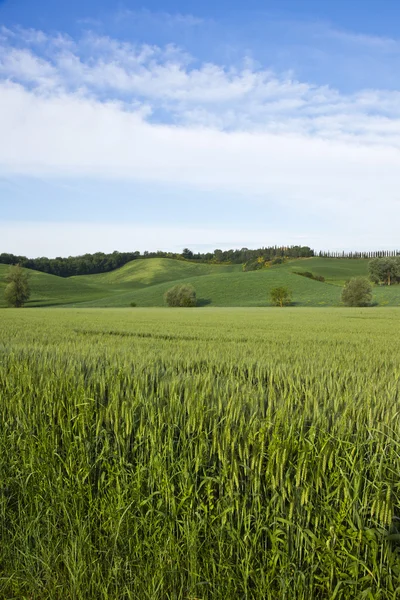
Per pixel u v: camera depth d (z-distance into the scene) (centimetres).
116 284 18025
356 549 298
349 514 300
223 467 339
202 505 330
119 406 435
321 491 319
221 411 391
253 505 322
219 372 660
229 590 309
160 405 423
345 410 370
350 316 4012
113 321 2980
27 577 358
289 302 9244
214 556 327
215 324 2684
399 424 355
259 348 1163
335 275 15025
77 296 13412
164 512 347
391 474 322
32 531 380
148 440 381
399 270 11544
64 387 496
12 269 10581
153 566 337
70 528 366
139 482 356
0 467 434
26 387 523
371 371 719
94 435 425
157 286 12875
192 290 9875
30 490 405
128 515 351
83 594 337
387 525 301
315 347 1260
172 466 354
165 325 2533
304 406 400
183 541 339
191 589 321
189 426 374
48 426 447
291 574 303
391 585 284
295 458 330
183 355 877
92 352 823
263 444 333
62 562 372
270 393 435
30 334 1589
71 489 384
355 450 325
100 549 355
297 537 308
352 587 291
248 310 6125
